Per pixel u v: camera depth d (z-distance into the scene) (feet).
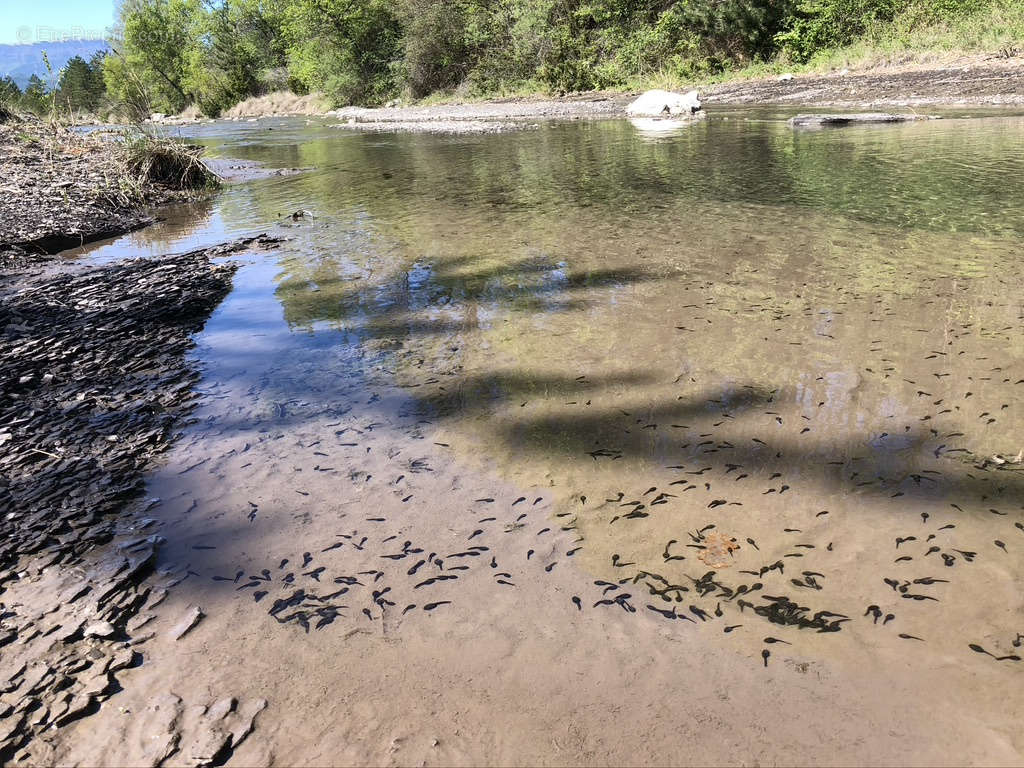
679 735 6.15
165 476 10.64
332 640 7.40
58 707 6.72
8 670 7.18
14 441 11.79
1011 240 19.65
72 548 9.07
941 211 23.39
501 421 11.76
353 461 10.80
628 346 14.35
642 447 10.75
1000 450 10.05
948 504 9.01
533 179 35.70
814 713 6.30
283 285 19.80
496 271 19.99
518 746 6.13
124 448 11.47
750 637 7.16
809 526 8.77
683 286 17.66
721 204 26.76
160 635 7.60
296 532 9.19
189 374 14.25
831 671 6.72
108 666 7.20
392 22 131.85
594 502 9.50
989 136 39.01
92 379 14.15
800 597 7.65
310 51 140.15
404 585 8.15
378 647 7.28
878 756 5.89
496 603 7.80
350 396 12.98
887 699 6.40
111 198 33.78
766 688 6.57
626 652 7.06
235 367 14.51
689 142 45.91
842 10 80.69
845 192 27.40
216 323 17.08
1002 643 6.92
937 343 13.50
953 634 7.05
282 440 11.53
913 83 63.16
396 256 22.20
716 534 8.73
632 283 18.17
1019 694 6.38
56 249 26.32
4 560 8.89
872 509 9.01
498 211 28.22
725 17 87.56
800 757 5.90
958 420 10.87
